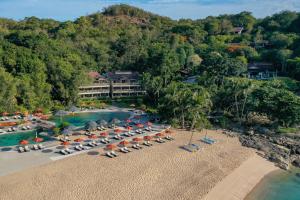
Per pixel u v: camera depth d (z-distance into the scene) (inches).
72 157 2623.0
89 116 4057.6
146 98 4813.0
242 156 2947.8
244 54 6338.6
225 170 2628.0
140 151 2844.5
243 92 3900.1
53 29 7288.4
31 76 4097.0
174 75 5315.0
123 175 2368.4
